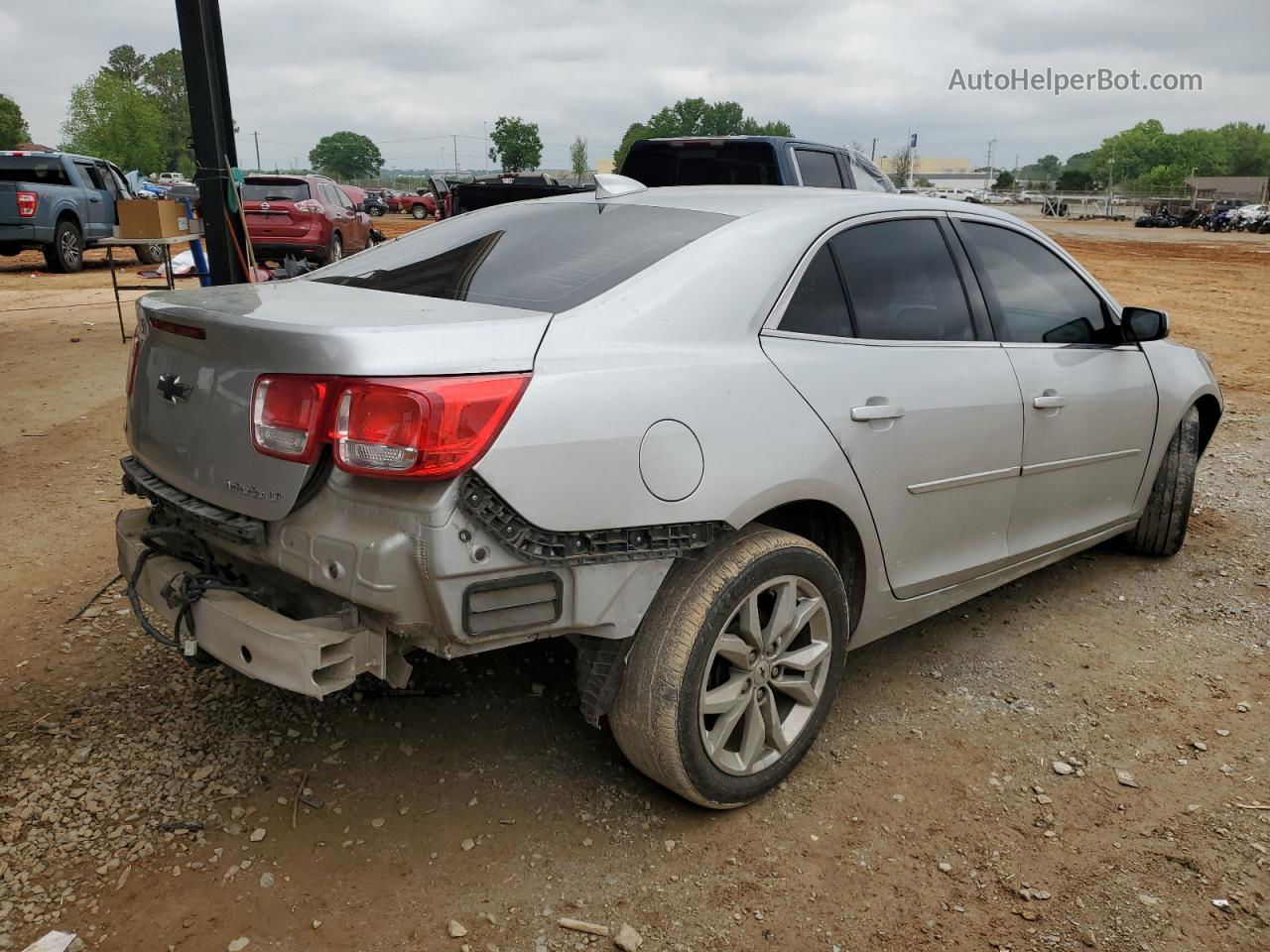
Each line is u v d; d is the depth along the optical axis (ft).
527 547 7.29
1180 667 12.05
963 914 7.90
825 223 9.91
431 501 6.86
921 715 10.83
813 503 9.29
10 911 7.55
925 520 10.41
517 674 11.28
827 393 9.14
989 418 10.85
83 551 14.57
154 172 325.42
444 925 7.57
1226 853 8.68
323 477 7.24
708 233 9.27
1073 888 8.22
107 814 8.67
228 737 9.88
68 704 10.41
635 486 7.66
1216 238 143.23
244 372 7.52
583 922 7.64
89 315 38.52
